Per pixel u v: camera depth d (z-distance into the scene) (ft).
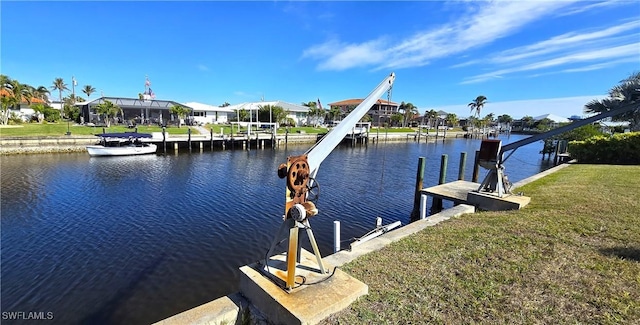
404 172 66.18
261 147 109.81
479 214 22.03
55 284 20.83
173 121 152.15
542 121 235.20
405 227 19.24
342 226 32.30
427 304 10.49
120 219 32.83
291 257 10.70
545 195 26.48
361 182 54.75
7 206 36.24
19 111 141.79
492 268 12.89
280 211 36.96
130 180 51.72
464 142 174.70
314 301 10.08
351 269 13.11
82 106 144.87
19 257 24.20
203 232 30.01
